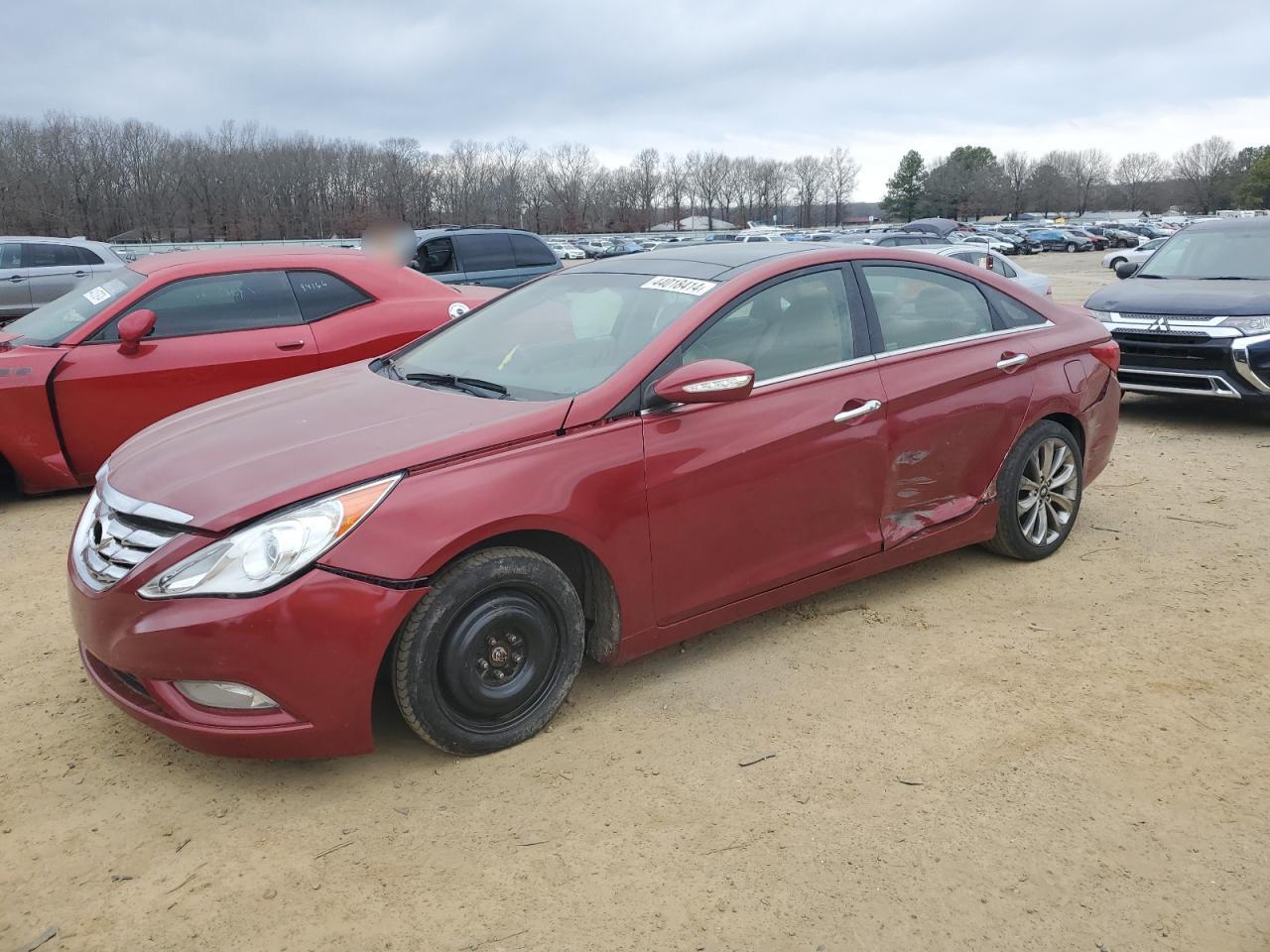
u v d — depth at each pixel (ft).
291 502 9.10
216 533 8.96
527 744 10.46
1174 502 18.92
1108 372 16.06
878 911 7.97
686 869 8.48
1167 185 466.70
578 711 11.14
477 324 14.03
